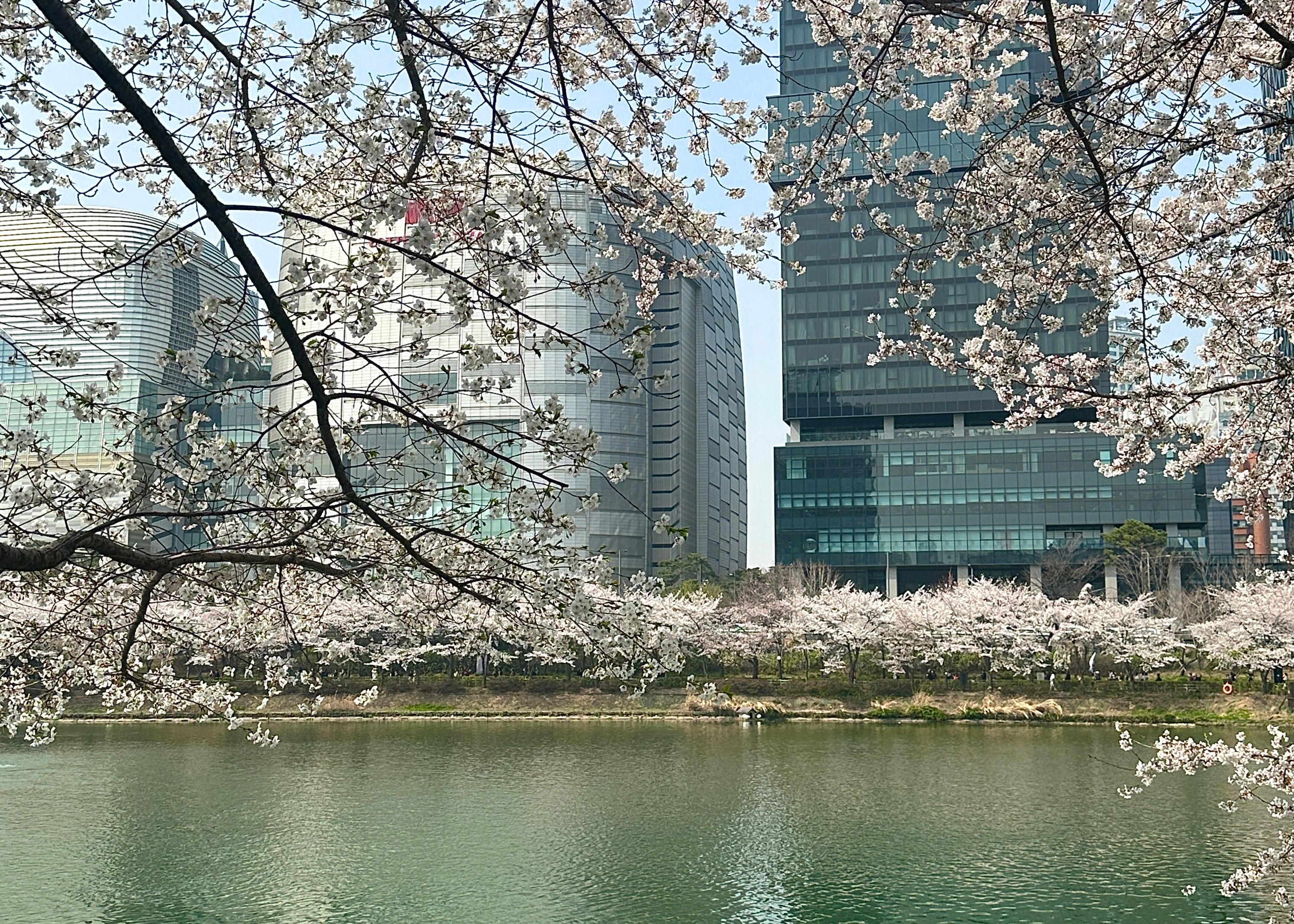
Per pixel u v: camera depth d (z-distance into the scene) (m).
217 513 8.36
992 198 11.73
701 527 166.75
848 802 36.34
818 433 136.75
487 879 27.09
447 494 10.32
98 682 13.48
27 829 32.56
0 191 8.68
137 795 38.03
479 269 8.20
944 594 79.31
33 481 9.20
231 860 29.00
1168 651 71.62
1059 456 126.94
